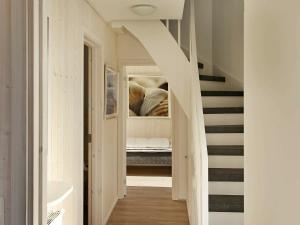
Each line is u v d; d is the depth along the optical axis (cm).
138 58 480
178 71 371
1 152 96
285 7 108
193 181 344
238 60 461
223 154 340
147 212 437
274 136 119
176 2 307
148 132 798
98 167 362
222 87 486
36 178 99
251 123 156
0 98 96
